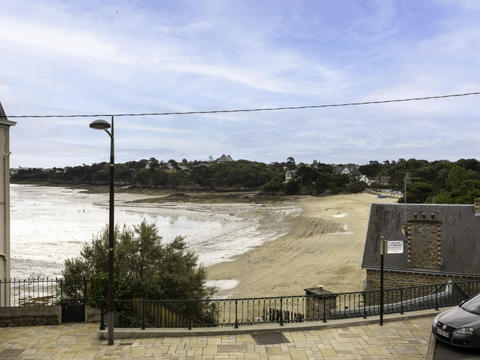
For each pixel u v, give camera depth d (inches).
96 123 442.3
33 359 396.2
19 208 4471.0
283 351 406.3
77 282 657.0
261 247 2110.0
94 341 443.2
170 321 600.4
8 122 694.5
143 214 4005.9
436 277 791.7
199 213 4099.4
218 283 1402.6
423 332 456.1
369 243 893.2
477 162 5531.5
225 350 410.9
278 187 6678.2
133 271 673.6
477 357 378.0
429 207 900.6
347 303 1015.6
